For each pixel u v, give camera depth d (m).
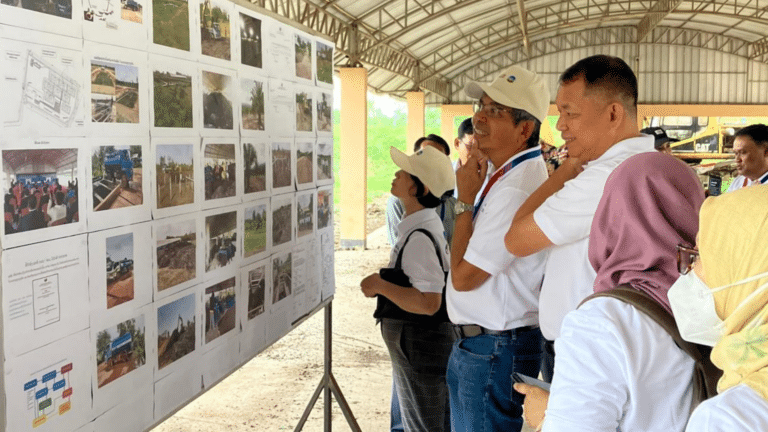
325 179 2.86
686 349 1.02
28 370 1.28
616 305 1.08
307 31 2.60
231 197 2.03
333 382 3.01
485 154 2.15
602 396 1.03
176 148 1.73
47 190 1.31
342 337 6.19
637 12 19.97
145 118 1.60
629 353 1.02
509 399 2.08
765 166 3.60
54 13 1.31
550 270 1.70
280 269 2.42
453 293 2.15
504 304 2.05
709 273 0.91
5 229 1.21
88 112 1.41
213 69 1.90
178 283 1.77
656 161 1.20
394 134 43.41
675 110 22.70
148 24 1.61
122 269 1.54
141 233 1.60
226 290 2.03
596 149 1.67
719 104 22.83
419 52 18.84
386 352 5.71
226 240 2.02
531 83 2.13
